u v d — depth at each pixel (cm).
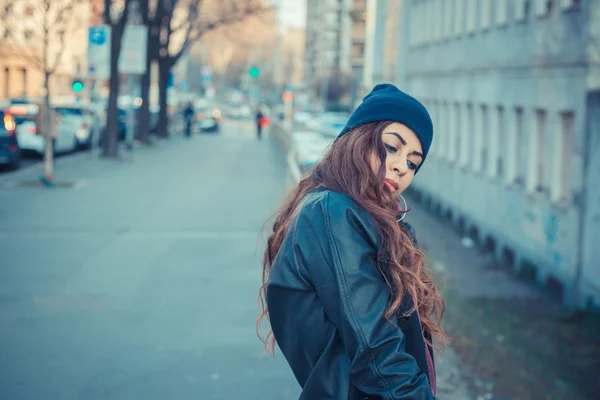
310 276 204
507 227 2202
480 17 2580
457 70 2894
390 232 204
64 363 684
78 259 1166
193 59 10994
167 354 714
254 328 805
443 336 236
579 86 1745
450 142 3005
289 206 231
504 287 1814
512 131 2228
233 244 1308
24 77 5134
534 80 2050
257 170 2825
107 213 1647
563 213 1791
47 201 1820
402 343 198
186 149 4012
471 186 2638
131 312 862
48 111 2094
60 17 2127
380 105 218
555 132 1889
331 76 9931
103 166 2775
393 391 192
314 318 204
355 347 195
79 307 883
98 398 600
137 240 1336
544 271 1883
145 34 3550
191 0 4825
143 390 618
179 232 1422
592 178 1656
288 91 4478
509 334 1220
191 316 848
